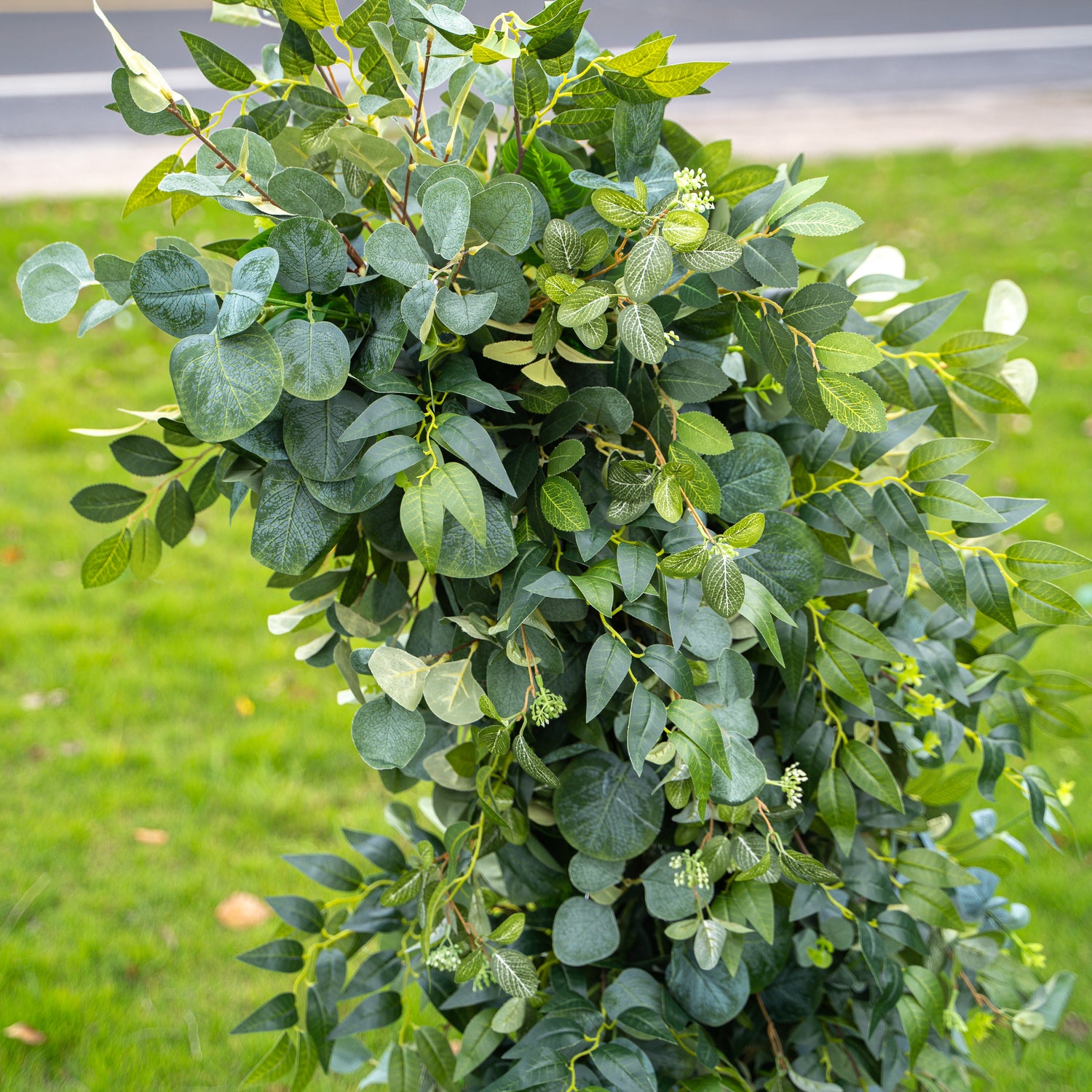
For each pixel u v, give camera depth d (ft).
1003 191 23.85
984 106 31.37
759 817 3.70
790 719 3.96
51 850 8.56
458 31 2.99
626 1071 3.56
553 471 3.30
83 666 10.68
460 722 3.37
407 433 3.22
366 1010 4.42
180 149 3.47
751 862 3.52
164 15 40.47
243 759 9.62
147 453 3.85
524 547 3.37
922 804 4.58
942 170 25.20
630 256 2.95
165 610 11.52
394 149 3.32
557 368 3.61
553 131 3.83
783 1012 4.33
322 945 4.49
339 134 3.26
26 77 31.76
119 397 15.58
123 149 25.58
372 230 4.13
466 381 3.16
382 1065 5.28
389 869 4.55
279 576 4.00
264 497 3.25
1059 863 8.60
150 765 9.51
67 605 11.60
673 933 3.67
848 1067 4.52
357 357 3.25
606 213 3.04
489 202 3.04
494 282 3.19
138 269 2.95
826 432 3.84
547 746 3.89
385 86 3.55
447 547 3.18
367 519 3.57
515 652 3.40
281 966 4.42
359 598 4.15
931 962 4.51
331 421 3.18
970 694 4.44
